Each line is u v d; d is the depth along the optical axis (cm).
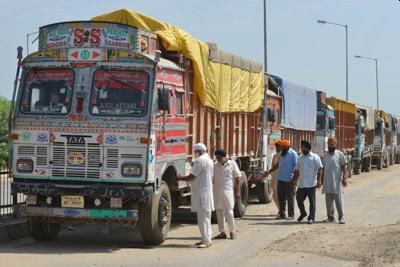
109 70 1127
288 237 1270
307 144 1560
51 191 1116
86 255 1075
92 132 1109
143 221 1141
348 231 1338
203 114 1392
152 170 1112
